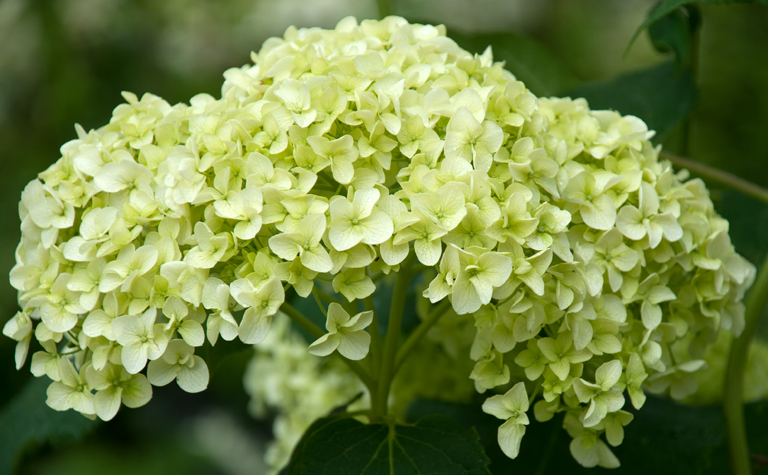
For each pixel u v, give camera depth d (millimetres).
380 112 598
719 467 663
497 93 607
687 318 620
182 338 590
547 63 754
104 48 1925
